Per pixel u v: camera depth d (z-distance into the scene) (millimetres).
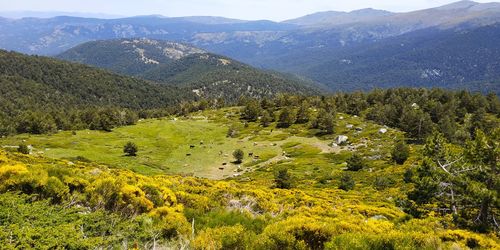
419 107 147250
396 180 56344
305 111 145000
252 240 12195
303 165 83938
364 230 15359
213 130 138625
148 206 14961
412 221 21562
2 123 146250
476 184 23625
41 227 9484
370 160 83938
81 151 96000
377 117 138875
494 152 23922
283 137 120688
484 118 124812
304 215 18859
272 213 20266
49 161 30469
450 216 25172
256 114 158625
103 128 143625
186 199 17953
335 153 97625
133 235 11102
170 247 11242
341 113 157125
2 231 8703
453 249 13805
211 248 11422
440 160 28891
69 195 13703
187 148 109500
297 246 12156
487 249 16016
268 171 79500
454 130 102750
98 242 9461
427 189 26812
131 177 20641
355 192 46875
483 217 23141
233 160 96250
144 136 130125
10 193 12031
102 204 13961
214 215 16438
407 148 79562
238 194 23078
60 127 156125
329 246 12062
